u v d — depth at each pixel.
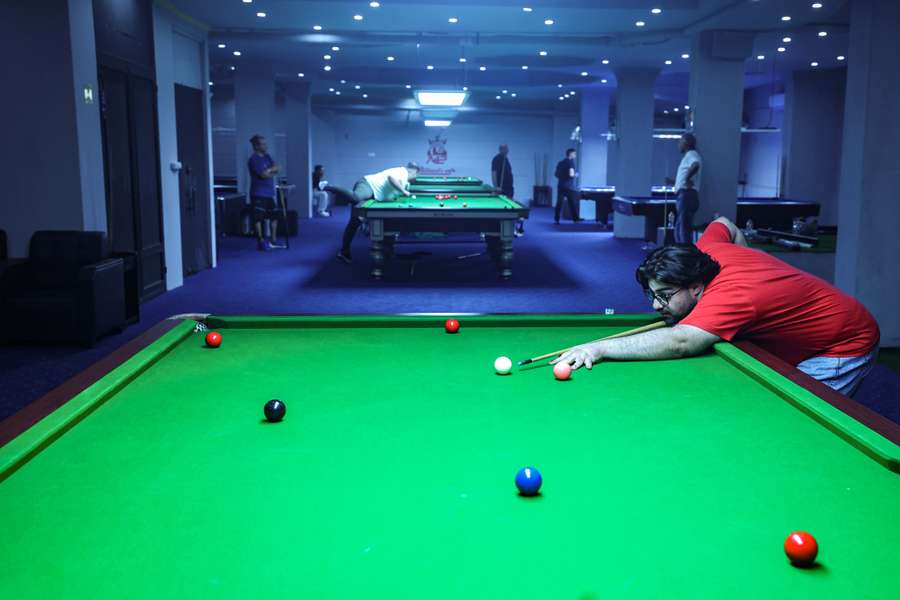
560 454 1.86
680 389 2.38
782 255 8.30
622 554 1.38
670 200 12.07
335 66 14.71
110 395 2.29
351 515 1.53
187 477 1.72
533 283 8.80
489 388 2.41
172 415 2.15
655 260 2.82
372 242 8.94
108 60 6.97
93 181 6.66
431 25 10.17
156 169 8.10
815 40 10.88
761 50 11.97
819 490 1.66
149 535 1.45
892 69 5.90
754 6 8.44
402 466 1.79
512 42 11.05
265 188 12.05
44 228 6.46
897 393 4.95
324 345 2.96
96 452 1.87
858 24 6.04
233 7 8.91
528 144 25.23
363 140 25.00
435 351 2.87
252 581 1.29
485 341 3.01
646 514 1.54
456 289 8.38
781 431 2.02
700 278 2.81
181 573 1.32
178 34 9.16
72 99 6.32
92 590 1.26
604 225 16.03
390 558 1.36
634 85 13.79
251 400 2.29
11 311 5.88
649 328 2.98
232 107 21.95
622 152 13.92
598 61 13.13
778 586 1.28
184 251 9.35
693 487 1.67
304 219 17.81
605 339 2.72
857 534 1.46
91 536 1.45
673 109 21.72
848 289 6.28
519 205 9.16
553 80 15.90
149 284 7.92
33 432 1.90
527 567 1.34
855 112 6.11
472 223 8.87
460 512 1.54
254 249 12.09
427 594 1.25
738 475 1.74
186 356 2.79
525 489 1.61
